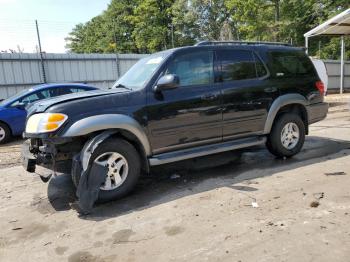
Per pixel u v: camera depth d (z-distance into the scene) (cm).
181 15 3928
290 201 419
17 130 1009
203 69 528
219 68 542
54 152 437
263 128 589
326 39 3325
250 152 683
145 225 383
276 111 593
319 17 3131
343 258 292
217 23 3900
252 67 577
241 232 349
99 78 2069
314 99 646
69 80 1978
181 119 502
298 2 3173
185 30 4078
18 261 328
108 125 443
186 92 505
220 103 533
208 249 322
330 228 345
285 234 338
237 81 556
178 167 604
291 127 620
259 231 348
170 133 496
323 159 607
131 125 459
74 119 435
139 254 324
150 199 462
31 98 1019
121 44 4866
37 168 593
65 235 374
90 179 431
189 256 312
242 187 482
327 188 457
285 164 588
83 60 2008
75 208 448
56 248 348
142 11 4197
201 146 534
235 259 301
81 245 350
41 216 431
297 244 318
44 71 1892
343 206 396
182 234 355
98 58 2052
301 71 639
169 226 376
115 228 382
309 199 422
